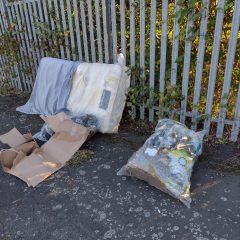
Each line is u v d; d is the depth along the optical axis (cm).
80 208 242
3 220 237
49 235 220
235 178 261
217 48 280
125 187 260
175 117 331
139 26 336
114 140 331
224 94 293
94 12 362
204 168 275
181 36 292
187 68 304
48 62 396
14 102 467
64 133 312
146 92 343
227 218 222
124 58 346
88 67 358
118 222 226
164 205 237
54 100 384
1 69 533
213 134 321
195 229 215
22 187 270
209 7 274
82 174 280
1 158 288
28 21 443
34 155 294
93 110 345
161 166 247
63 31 402
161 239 210
